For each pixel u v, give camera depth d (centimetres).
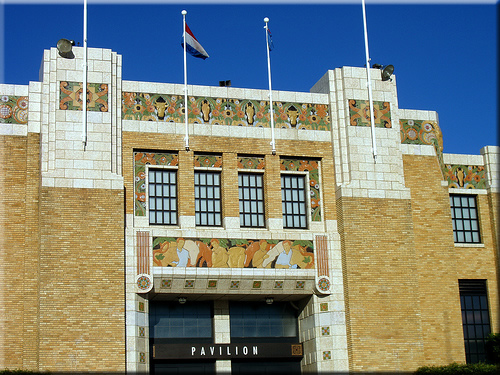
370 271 3141
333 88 3353
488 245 3525
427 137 3475
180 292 2998
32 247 2927
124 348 2817
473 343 3391
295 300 3288
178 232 3008
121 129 3072
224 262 3028
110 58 3086
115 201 2941
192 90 3209
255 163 3222
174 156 3134
